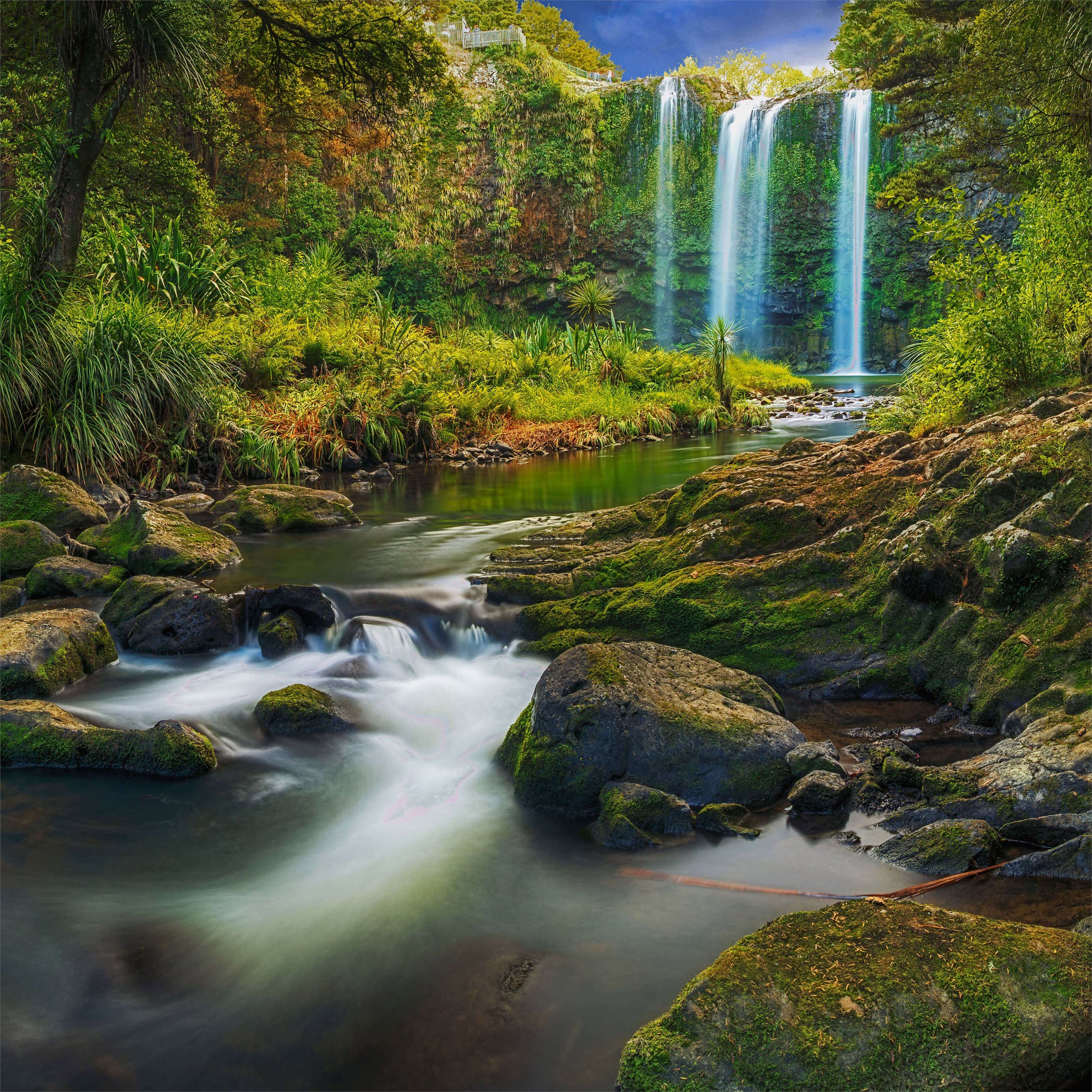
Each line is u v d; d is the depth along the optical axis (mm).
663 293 55406
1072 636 4652
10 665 5309
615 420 20703
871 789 4059
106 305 12180
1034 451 5688
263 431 14109
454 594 6863
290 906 3406
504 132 53156
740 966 2482
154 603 6504
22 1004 2883
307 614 6496
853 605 5602
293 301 20875
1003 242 28750
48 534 8180
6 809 4199
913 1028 2297
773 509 6527
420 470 15422
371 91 20438
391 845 3865
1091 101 11438
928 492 6027
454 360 21312
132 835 3975
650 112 53562
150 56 11938
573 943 3133
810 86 52406
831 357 52906
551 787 4109
